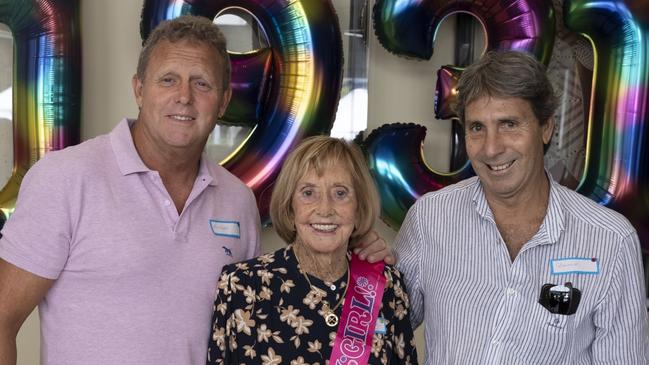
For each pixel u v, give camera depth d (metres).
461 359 1.35
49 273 1.24
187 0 1.99
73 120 2.03
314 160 1.34
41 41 1.98
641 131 2.11
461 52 2.33
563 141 2.33
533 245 1.30
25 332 2.20
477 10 2.11
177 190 1.38
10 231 1.25
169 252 1.30
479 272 1.36
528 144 1.24
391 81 2.33
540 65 1.24
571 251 1.30
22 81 1.99
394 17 2.06
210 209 1.41
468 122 1.29
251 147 2.08
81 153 1.30
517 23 2.08
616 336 1.30
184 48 1.31
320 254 1.35
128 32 2.22
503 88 1.21
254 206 1.56
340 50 2.08
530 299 1.30
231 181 1.52
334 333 1.32
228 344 1.29
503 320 1.31
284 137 2.05
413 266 1.48
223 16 2.21
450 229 1.42
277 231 1.42
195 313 1.31
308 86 2.04
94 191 1.26
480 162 1.28
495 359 1.31
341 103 2.22
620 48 2.12
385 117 2.34
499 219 1.37
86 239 1.24
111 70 2.22
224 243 1.40
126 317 1.25
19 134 2.00
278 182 1.38
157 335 1.26
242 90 2.04
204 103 1.32
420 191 2.11
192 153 1.36
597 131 2.18
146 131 1.33
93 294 1.25
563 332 1.29
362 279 1.39
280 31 2.04
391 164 2.10
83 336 1.24
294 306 1.31
